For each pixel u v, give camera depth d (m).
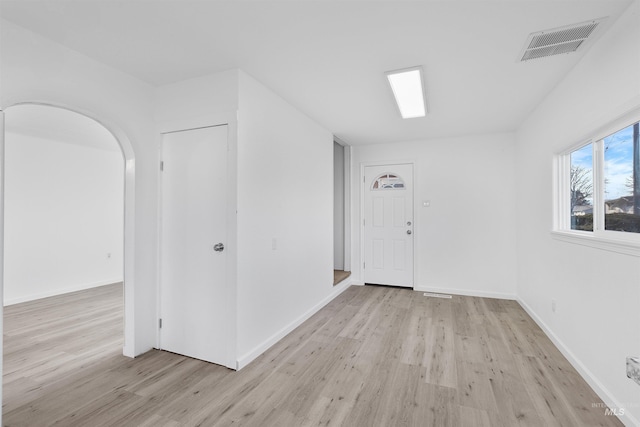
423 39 1.99
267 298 2.77
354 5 1.66
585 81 2.17
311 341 2.88
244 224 2.46
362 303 4.07
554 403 1.91
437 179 4.62
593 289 2.08
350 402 1.94
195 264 2.55
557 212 2.79
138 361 2.48
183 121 2.58
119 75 2.42
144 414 1.82
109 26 1.86
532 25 1.84
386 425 1.73
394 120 3.71
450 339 2.89
